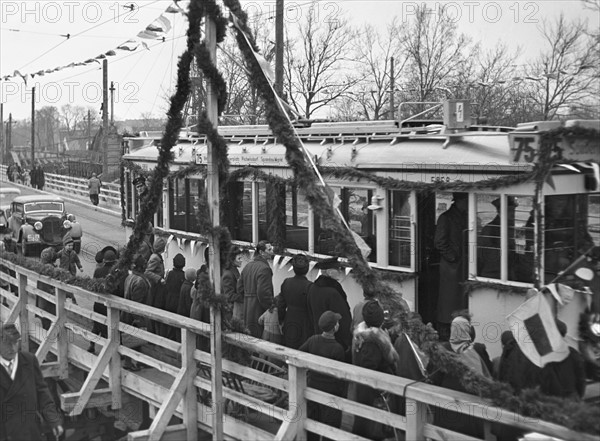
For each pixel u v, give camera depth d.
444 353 6.48
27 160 73.06
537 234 7.99
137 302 10.81
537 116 24.38
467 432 6.83
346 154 10.68
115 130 48.88
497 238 9.01
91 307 16.28
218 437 8.14
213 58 8.16
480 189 9.06
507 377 6.88
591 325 7.64
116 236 29.52
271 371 9.70
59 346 12.01
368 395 7.55
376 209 10.13
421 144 9.92
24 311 13.67
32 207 25.34
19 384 7.21
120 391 10.48
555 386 6.57
